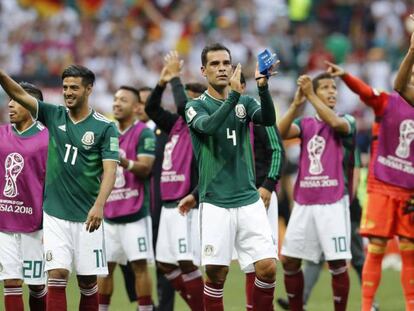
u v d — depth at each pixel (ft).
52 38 241.55
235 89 80.94
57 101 207.51
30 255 90.94
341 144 106.42
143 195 107.45
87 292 88.94
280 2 258.78
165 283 111.04
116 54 237.45
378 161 103.04
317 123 106.93
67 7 254.88
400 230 102.37
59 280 86.12
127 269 113.70
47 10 253.65
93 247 87.35
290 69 236.63
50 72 233.35
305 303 117.08
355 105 213.66
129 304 123.34
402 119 101.76
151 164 108.06
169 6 255.50
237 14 252.21
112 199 107.45
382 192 102.73
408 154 101.81
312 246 106.32
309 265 117.39
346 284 105.50
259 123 85.30
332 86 109.09
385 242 103.40
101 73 226.58
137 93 110.83
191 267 105.19
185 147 106.22
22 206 90.58
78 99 86.69
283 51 239.91
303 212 106.22
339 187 105.50
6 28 246.88
